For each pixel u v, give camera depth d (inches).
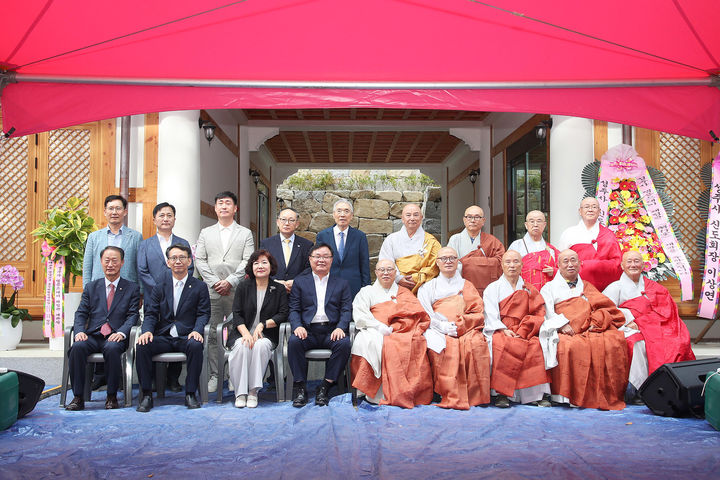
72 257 219.9
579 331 181.5
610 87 145.1
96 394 198.8
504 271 191.2
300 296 191.8
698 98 144.2
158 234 201.0
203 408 174.2
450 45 134.1
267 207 541.6
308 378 224.7
